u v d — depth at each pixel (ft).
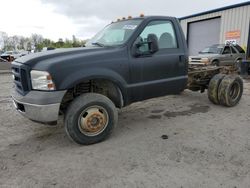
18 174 9.28
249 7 50.37
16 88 12.16
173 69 14.49
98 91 13.14
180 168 9.46
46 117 10.46
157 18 13.83
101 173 9.25
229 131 13.38
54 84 10.36
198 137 12.60
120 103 12.93
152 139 12.44
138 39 12.84
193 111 17.65
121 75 12.26
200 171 9.21
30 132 13.82
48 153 11.07
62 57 10.94
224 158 10.20
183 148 11.27
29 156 10.79
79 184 8.55
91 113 11.58
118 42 12.94
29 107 10.61
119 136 12.95
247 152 10.73
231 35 55.31
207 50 46.65
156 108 18.69
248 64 36.09
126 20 14.44
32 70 10.58
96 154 10.84
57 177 9.04
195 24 66.74
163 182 8.55
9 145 12.04
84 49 11.98
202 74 19.22
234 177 8.77
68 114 11.19
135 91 12.98
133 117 16.46
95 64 11.36
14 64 11.89
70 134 11.32
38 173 9.33
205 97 22.16
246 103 19.95
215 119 15.60
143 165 9.76
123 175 9.07
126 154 10.77
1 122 15.52
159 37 13.87
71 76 10.71
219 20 58.80
